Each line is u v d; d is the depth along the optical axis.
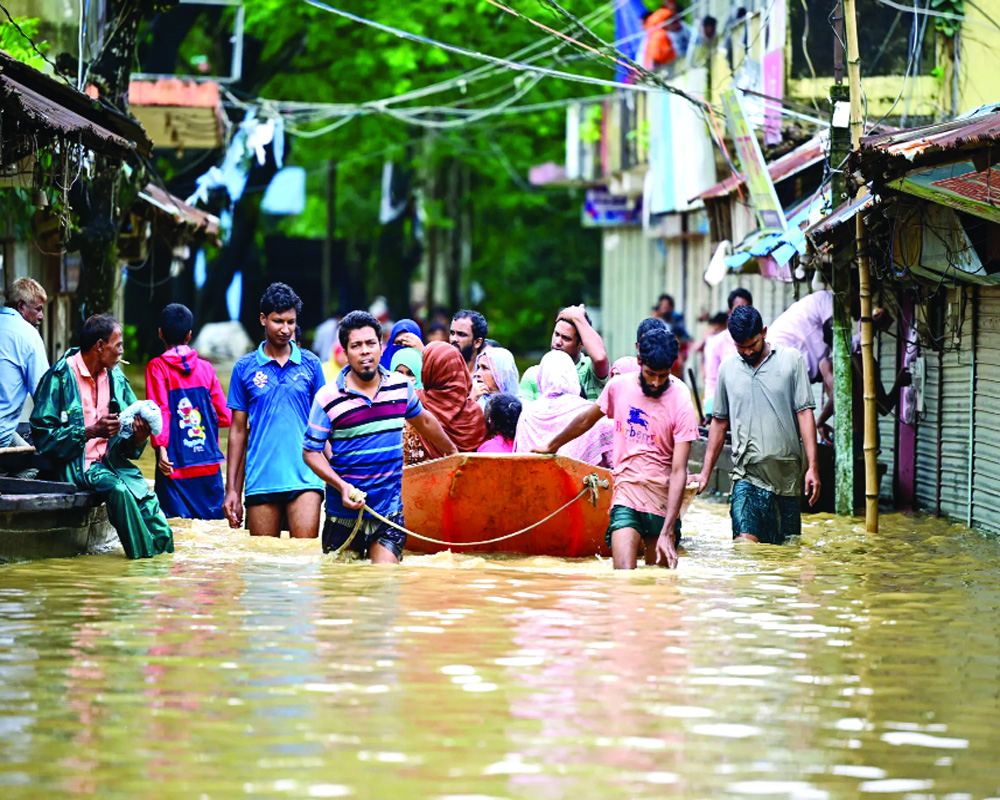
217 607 27.58
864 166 36.53
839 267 45.72
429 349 37.47
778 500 38.66
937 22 62.12
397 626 25.97
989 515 42.00
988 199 35.78
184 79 75.75
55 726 19.56
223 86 97.75
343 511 33.75
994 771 18.41
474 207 150.75
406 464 37.66
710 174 80.69
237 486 37.66
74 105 39.75
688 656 24.09
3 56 35.12
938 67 62.38
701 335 96.44
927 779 18.09
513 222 163.88
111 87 55.38
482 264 163.62
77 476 34.62
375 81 116.44
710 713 20.69
